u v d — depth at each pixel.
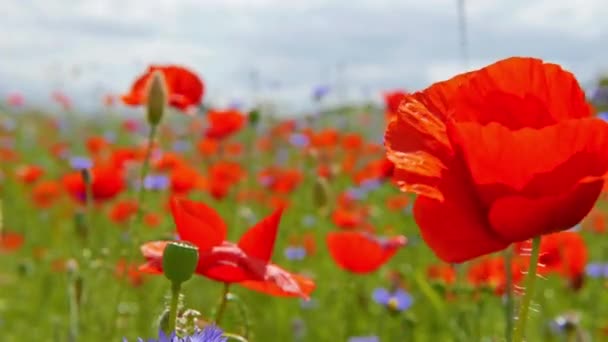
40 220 7.82
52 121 12.49
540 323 4.48
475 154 1.10
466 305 4.00
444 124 1.17
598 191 1.11
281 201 6.80
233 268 1.58
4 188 8.56
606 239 6.74
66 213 7.44
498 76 1.20
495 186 1.12
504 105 1.19
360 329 4.89
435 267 4.60
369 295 5.55
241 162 8.58
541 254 1.31
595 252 6.57
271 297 5.45
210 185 5.81
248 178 7.46
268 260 1.67
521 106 1.19
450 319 3.98
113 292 4.53
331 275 6.16
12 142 11.02
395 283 4.92
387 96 4.11
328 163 8.01
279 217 1.63
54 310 5.62
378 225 7.18
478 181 1.12
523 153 1.09
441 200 1.11
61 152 8.80
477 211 1.14
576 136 1.07
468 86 1.20
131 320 4.41
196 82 2.86
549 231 1.12
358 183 6.76
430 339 4.57
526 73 1.19
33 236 7.64
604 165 1.09
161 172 6.42
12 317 5.62
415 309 4.86
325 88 8.68
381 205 7.92
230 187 6.40
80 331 3.72
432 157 1.14
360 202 7.94
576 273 4.09
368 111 9.47
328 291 5.52
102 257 3.55
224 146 7.36
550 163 1.09
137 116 11.93
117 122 11.98
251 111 5.73
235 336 1.61
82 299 3.10
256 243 1.64
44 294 5.74
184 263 1.41
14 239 6.84
